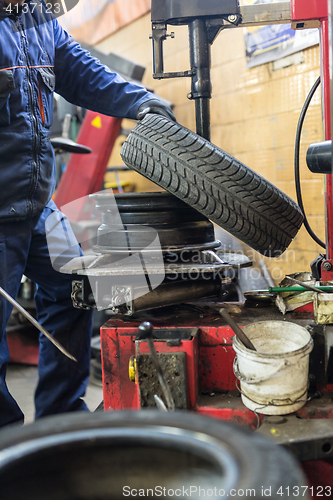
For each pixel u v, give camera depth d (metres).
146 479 0.43
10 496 0.40
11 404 1.49
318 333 1.04
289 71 2.43
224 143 3.07
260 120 2.71
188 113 3.47
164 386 0.83
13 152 1.39
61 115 3.19
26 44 1.39
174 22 1.33
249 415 0.98
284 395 0.91
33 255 1.59
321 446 0.81
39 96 1.45
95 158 2.86
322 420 0.88
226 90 2.97
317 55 2.23
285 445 0.80
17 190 1.41
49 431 0.44
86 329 1.70
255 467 0.38
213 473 0.40
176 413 0.46
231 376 1.10
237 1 1.27
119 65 3.11
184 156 1.12
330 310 1.04
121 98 1.51
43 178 1.50
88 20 4.25
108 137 2.86
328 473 0.88
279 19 1.31
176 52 3.48
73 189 2.86
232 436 0.42
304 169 2.41
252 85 2.73
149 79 3.92
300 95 2.38
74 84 1.62
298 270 2.48
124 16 4.07
